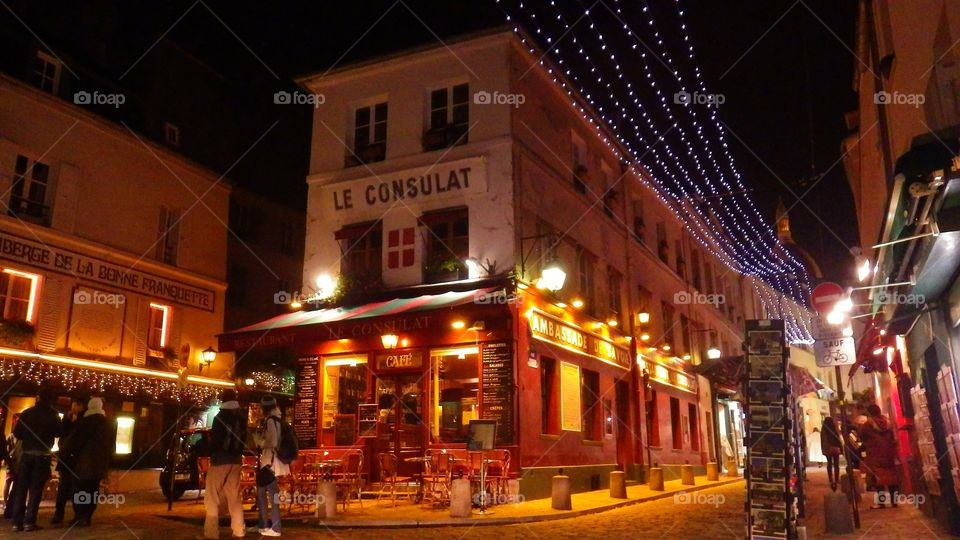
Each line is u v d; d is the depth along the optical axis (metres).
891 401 16.81
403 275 17.14
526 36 17.66
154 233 22.08
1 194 17.81
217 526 9.52
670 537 9.97
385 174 17.89
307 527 10.95
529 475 14.98
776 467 7.89
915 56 9.31
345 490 12.96
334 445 16.47
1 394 17.22
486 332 15.49
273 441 9.91
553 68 18.94
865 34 13.73
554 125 19.33
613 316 21.38
